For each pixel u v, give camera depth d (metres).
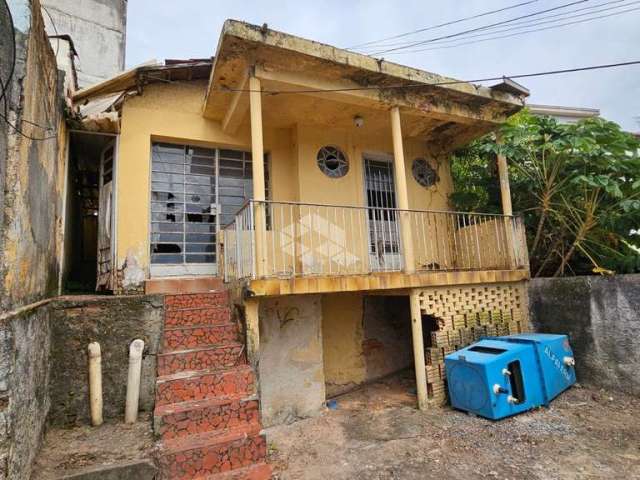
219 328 4.27
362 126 6.39
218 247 5.63
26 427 2.53
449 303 5.35
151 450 3.01
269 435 4.63
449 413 4.76
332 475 3.56
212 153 5.98
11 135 2.37
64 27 8.66
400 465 3.65
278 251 5.92
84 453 2.96
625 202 5.12
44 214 3.36
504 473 3.38
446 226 7.20
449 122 6.47
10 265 2.33
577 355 5.13
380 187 6.87
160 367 3.77
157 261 5.43
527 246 6.47
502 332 5.65
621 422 4.07
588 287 5.04
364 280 4.73
